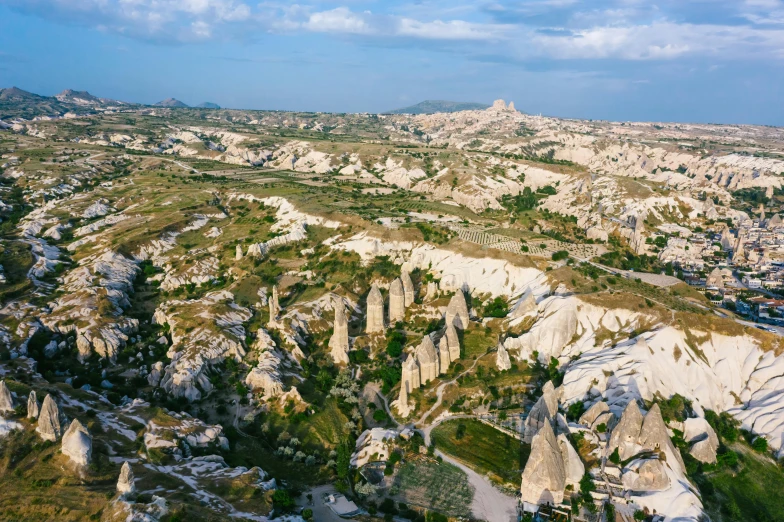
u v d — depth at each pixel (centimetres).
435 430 10225
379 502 8494
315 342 13312
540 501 8250
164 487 7731
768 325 12712
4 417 8425
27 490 7375
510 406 10819
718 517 8294
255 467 8744
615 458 8938
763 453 9744
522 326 13088
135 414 9606
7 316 12794
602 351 11950
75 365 11994
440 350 11888
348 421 10631
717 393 11025
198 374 11438
